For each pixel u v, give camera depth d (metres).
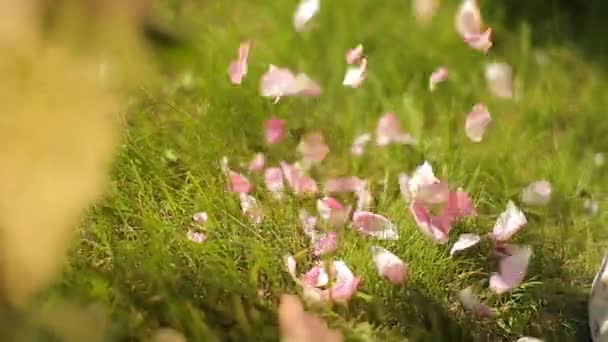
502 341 1.50
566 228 1.65
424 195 1.48
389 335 1.47
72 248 1.45
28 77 0.99
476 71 1.93
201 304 1.46
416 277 1.52
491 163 1.73
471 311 1.50
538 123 1.84
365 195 1.56
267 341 1.44
